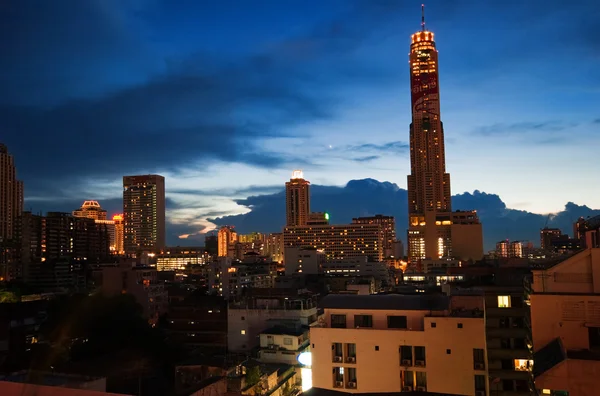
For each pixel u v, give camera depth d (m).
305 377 59.06
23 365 75.62
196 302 122.88
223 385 59.06
